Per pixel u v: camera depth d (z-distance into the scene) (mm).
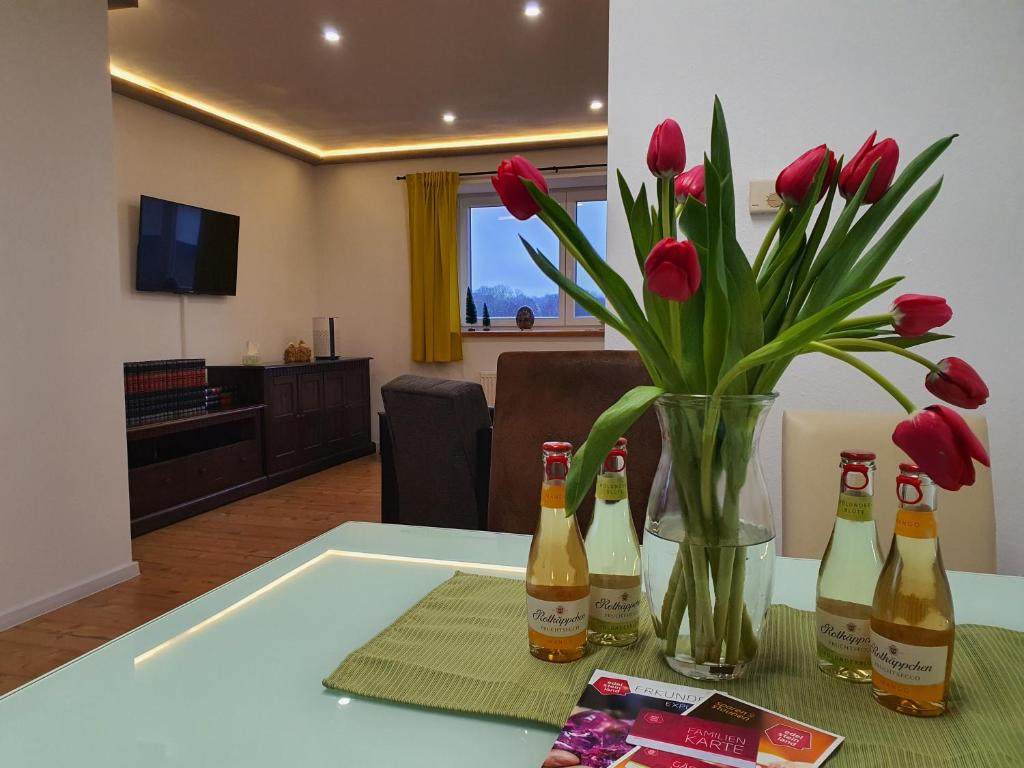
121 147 4152
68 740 585
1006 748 551
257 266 5371
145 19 3438
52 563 2674
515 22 3514
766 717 588
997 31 1561
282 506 4309
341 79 4277
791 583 982
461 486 2604
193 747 575
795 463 1287
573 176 5531
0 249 2455
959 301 1628
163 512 3850
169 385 4055
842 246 619
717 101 644
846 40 1630
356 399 5871
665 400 628
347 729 602
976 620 864
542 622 706
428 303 5809
